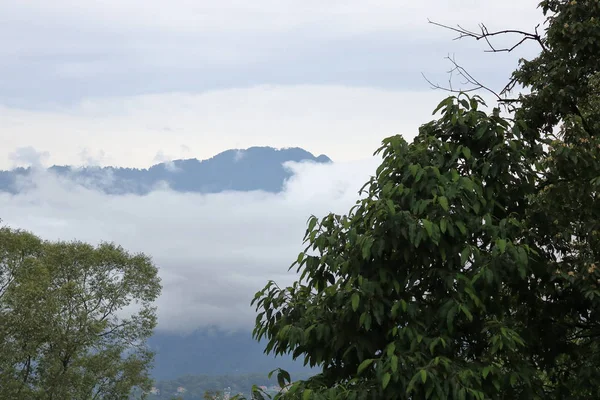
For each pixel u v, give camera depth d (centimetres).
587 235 1047
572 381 1139
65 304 4547
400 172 990
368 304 885
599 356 1096
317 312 928
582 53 1298
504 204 1035
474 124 1009
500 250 884
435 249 920
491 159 997
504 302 1074
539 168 1045
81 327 4419
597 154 1073
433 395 823
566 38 1306
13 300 4150
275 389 938
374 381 866
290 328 914
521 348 1031
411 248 898
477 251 905
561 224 1069
